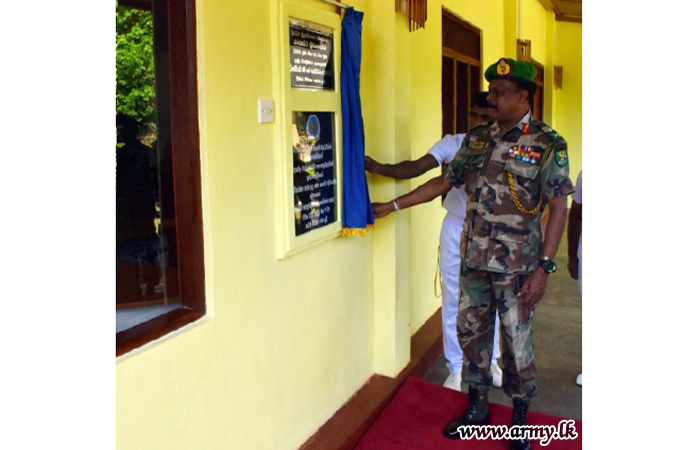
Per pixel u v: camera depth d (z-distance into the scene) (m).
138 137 1.94
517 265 2.72
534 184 2.69
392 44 3.22
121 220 1.90
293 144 2.45
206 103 1.97
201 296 2.03
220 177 2.06
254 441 2.35
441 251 3.60
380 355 3.53
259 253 2.31
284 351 2.53
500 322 2.83
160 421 1.81
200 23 1.92
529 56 7.39
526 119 2.73
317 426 2.88
